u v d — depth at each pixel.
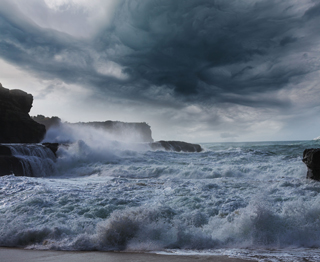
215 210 6.13
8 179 9.73
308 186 8.14
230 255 3.98
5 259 3.95
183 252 4.23
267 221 4.96
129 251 4.36
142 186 9.02
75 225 5.41
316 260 3.63
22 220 5.68
